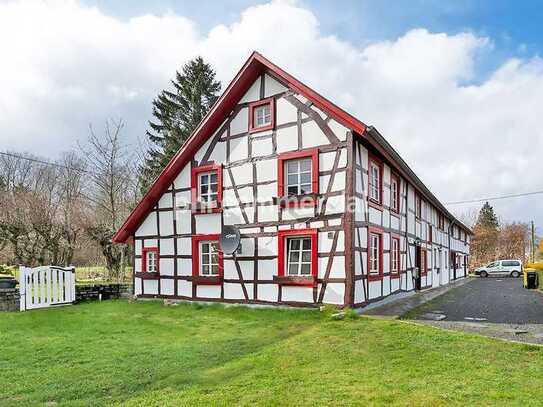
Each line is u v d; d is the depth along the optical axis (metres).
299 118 11.52
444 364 5.91
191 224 13.58
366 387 5.07
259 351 7.05
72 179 27.94
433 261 20.91
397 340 7.33
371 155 12.03
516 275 34.81
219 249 12.66
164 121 31.97
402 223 15.11
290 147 11.61
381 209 12.67
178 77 32.56
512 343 6.94
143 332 9.20
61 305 13.80
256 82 12.57
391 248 13.57
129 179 26.28
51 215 24.03
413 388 5.00
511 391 4.82
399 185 14.81
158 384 5.47
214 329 9.33
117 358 6.89
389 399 4.67
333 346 7.12
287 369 5.92
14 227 22.73
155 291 14.36
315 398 4.76
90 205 25.70
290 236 11.38
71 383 5.64
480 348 6.69
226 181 12.90
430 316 10.06
